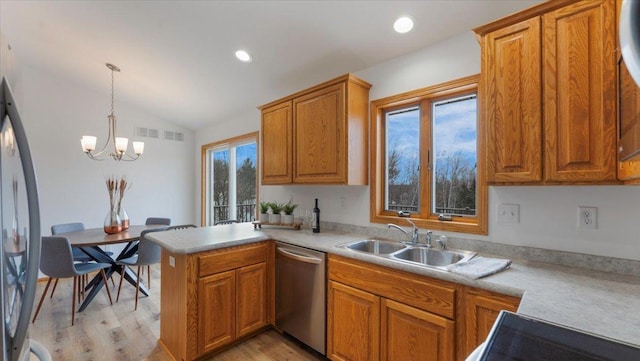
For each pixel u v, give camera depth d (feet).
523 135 4.77
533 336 2.73
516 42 4.86
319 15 6.87
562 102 4.40
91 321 9.05
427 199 7.43
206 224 16.34
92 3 8.00
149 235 8.07
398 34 6.99
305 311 7.28
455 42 6.75
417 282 5.23
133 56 10.26
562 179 4.40
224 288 7.24
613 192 4.91
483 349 2.54
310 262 7.03
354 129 7.82
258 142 12.52
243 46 8.57
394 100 7.84
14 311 2.75
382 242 7.54
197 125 16.15
